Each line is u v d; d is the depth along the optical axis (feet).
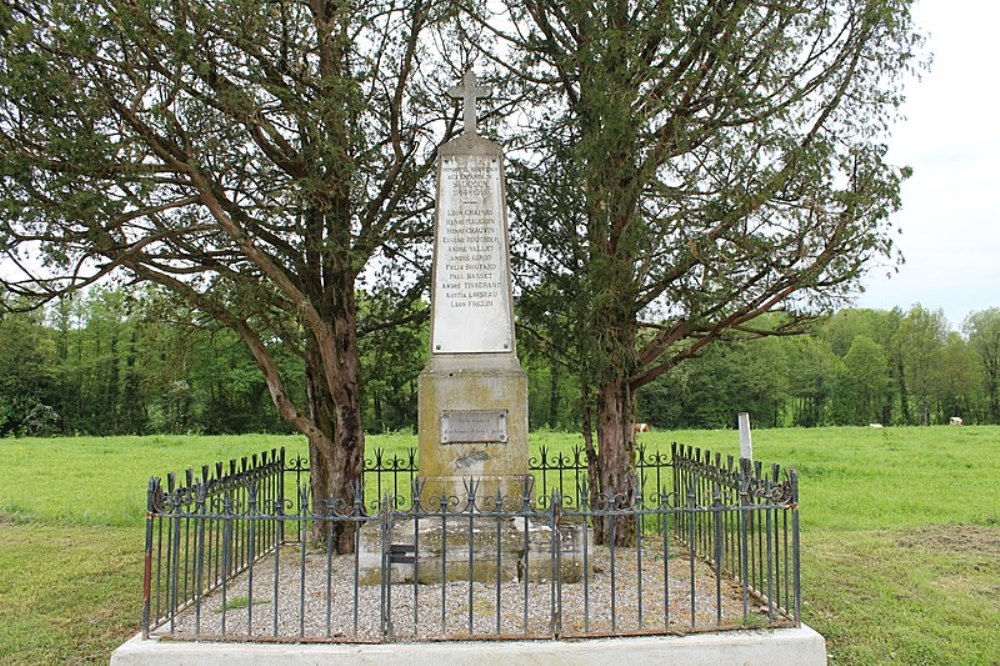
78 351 150.30
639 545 17.85
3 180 22.93
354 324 34.12
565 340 35.04
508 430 24.49
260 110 28.14
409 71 33.27
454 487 24.14
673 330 31.22
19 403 141.79
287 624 18.63
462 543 22.33
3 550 35.09
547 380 96.73
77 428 147.33
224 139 28.66
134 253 26.11
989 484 55.52
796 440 91.40
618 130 27.14
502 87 34.94
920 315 182.39
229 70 26.73
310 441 35.47
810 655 16.96
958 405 184.55
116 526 42.14
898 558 31.42
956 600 25.09
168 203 25.91
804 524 40.55
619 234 29.17
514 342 25.40
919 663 19.36
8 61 21.90
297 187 28.25
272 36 27.25
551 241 34.01
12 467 69.10
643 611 19.71
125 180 23.81
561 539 22.57
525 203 34.12
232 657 16.47
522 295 35.78
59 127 22.90
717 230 28.17
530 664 16.43
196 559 21.15
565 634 17.04
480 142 26.30
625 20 29.55
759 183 27.40
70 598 26.00
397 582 22.21
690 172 29.19
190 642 17.03
